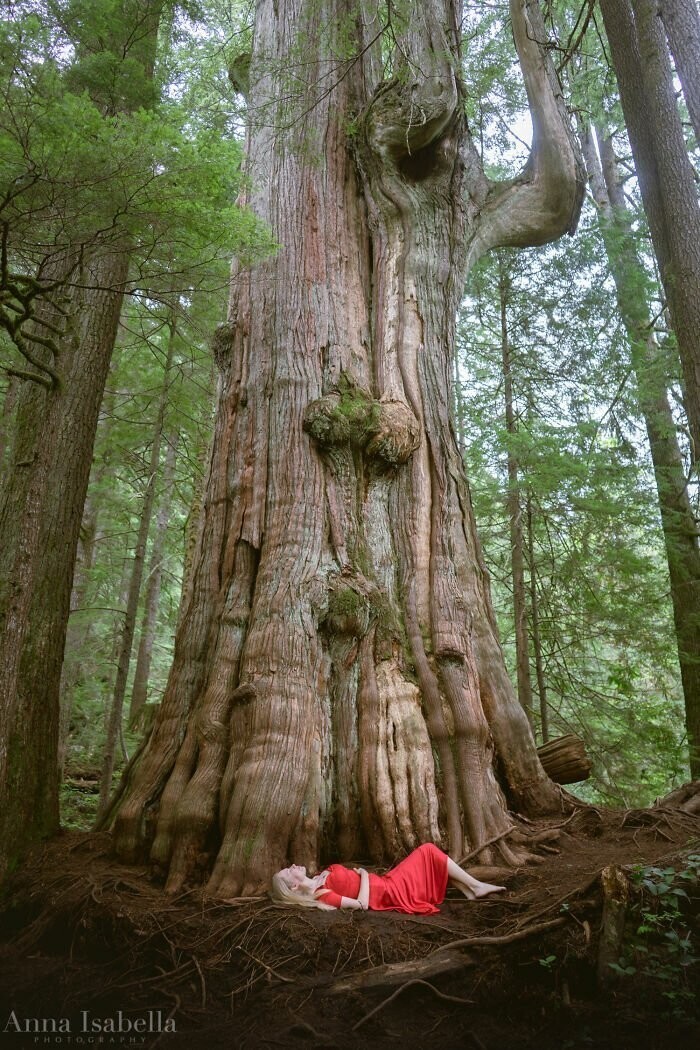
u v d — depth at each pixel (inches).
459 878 201.5
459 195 364.8
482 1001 157.6
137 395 477.7
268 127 354.9
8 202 161.6
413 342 323.6
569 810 266.2
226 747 238.8
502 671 282.0
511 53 474.6
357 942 175.3
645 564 452.4
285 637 248.7
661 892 165.6
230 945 175.6
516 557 458.3
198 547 294.0
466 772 245.9
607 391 503.8
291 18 374.9
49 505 294.4
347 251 340.8
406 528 292.0
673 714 472.4
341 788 238.2
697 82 357.7
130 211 178.1
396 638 267.4
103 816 269.0
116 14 230.8
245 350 318.0
